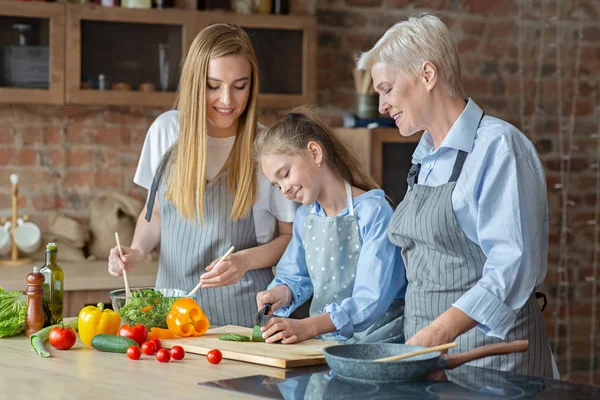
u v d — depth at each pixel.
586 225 5.11
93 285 3.54
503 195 1.95
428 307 2.12
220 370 1.84
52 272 2.35
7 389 1.67
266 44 4.15
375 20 4.67
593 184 5.12
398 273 2.30
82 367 1.88
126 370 1.84
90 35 3.93
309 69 4.20
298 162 2.34
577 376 5.11
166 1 4.04
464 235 2.04
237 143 2.71
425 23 2.05
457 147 2.04
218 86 2.58
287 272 2.50
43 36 3.88
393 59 2.05
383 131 4.30
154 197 2.77
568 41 5.05
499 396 1.54
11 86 3.85
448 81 2.06
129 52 3.98
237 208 2.67
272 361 1.87
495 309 1.89
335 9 4.61
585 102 5.09
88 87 3.93
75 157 4.28
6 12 3.79
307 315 2.60
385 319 2.33
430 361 1.66
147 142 2.85
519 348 1.78
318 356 1.89
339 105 4.63
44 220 4.25
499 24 4.93
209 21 4.05
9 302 2.27
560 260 5.08
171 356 1.95
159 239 2.85
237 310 2.68
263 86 4.14
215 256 2.71
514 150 1.97
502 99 4.95
